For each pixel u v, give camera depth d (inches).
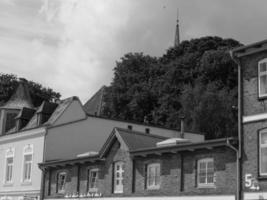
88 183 1441.9
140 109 2736.2
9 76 2797.7
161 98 2674.7
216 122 2412.6
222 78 2536.9
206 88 2490.2
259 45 1032.2
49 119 1809.8
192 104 2469.2
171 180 1194.6
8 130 2043.6
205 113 2413.9
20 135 1845.5
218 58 2513.5
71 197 1491.1
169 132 2063.2
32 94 2792.8
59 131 1750.7
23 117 1945.1
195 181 1140.5
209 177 1119.0
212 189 1098.7
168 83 2699.3
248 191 1023.0
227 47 2704.2
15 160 1852.9
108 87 2928.2
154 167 1256.8
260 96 1033.5
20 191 1781.5
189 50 2827.3
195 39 2844.5
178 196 1168.8
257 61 1050.1
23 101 2159.2
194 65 2674.7
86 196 1432.1
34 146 1763.0
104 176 1387.8
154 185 1246.3
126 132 1370.6
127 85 2874.0
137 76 2883.9
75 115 1800.0
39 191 1678.2
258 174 1009.5
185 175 1167.0
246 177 1030.4
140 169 1282.0
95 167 1429.6
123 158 1332.4
